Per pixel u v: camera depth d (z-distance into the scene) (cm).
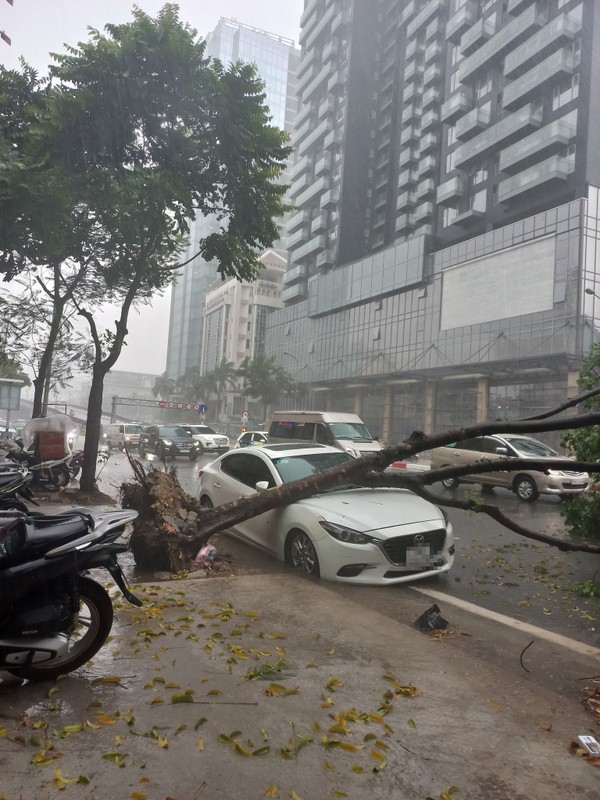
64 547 343
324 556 610
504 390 5072
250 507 680
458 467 668
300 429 1956
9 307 1739
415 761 278
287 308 8812
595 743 298
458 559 795
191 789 249
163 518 647
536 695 355
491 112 5453
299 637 437
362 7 7938
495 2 5584
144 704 322
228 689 344
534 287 4647
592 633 505
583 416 552
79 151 982
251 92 1047
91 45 955
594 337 4303
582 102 4550
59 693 335
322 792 251
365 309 6838
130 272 1295
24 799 238
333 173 8100
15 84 1008
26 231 917
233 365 10544
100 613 370
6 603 330
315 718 314
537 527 1084
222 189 1115
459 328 5356
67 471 1311
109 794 243
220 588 557
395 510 648
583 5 4634
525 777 269
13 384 2162
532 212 4975
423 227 6203
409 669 386
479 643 458
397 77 7444
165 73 982
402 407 6319
